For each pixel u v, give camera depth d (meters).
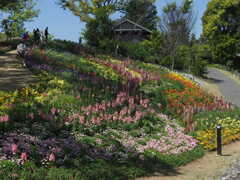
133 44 44.75
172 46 45.69
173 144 14.15
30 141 10.34
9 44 31.52
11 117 11.99
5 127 11.02
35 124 11.96
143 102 18.53
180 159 12.51
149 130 15.07
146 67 32.88
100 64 27.52
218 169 11.75
